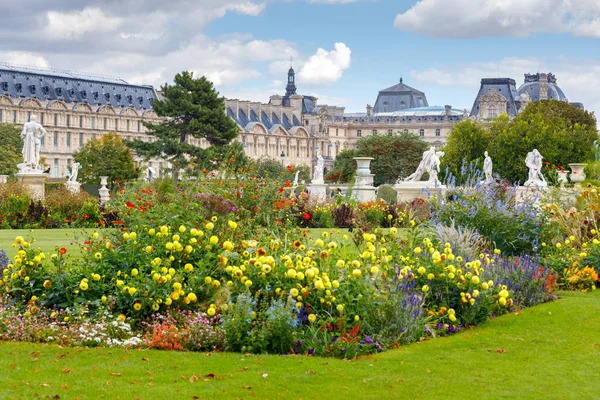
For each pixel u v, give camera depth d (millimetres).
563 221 31469
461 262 21938
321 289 18625
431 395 15070
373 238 20344
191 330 18219
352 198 62406
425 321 19594
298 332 18031
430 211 33062
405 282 20281
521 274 23953
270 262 19422
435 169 63781
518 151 132125
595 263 27828
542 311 22547
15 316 19156
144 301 19422
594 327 20641
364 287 18938
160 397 14578
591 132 135125
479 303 20766
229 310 18484
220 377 15750
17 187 56438
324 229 53031
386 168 176250
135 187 52469
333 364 16828
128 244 21141
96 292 20078
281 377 15844
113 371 16078
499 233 30703
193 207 23141
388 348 18422
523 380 16062
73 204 57062
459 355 17922
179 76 128500
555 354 18109
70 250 32844
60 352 17453
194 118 128125
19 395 14508
